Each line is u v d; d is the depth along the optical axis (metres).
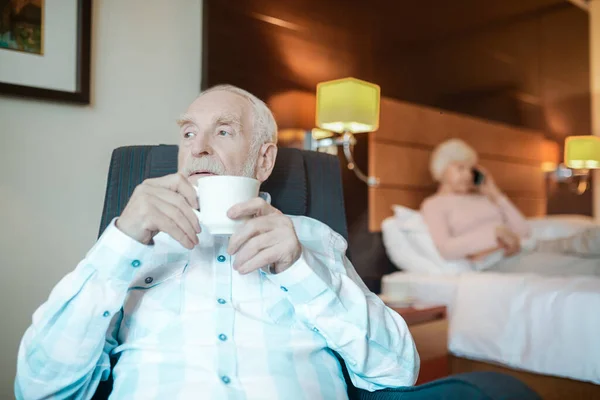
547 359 2.05
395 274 2.70
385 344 1.04
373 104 2.40
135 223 0.85
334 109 2.34
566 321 2.04
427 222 2.82
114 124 1.88
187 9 2.08
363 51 2.79
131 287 1.03
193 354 0.96
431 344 2.18
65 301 0.88
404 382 1.04
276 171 1.38
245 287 1.05
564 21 4.33
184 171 1.13
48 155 1.73
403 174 2.96
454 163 3.00
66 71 1.75
